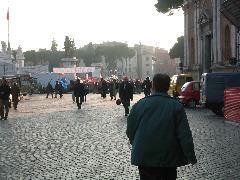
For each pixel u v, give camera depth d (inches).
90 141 562.3
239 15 1321.4
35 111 1133.7
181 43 3686.0
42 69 3617.1
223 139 565.0
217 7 1632.6
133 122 215.0
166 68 7377.0
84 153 473.1
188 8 2030.0
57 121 841.5
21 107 1323.8
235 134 614.5
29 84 2417.6
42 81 2822.3
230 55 1549.0
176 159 207.5
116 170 382.3
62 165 407.5
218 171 371.6
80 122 813.9
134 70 6884.8
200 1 1857.8
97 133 645.3
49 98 1989.4
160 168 207.6
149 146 206.1
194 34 1946.4
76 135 625.0
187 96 1170.0
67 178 352.5
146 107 212.1
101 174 366.6
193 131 653.9
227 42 1574.8
